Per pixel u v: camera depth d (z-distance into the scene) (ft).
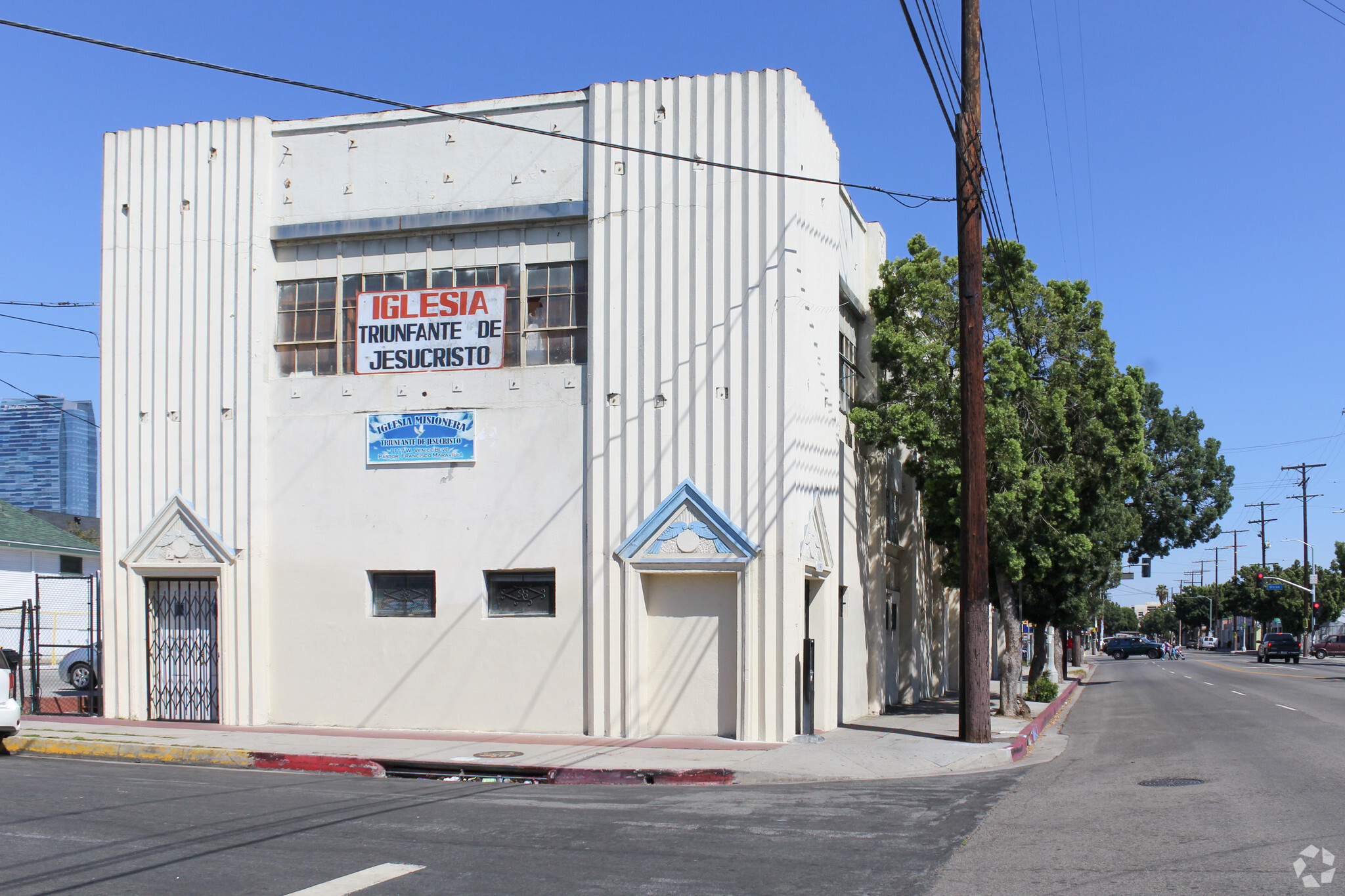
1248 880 24.56
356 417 59.11
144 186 62.34
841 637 63.52
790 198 53.67
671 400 54.44
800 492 53.98
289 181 61.00
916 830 31.53
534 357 57.82
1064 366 68.64
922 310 67.26
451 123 59.21
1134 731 63.00
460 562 57.16
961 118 52.31
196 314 61.00
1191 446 154.51
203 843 29.43
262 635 58.75
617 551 54.34
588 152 57.06
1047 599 81.15
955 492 65.36
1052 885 24.67
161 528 60.18
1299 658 222.07
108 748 50.42
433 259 59.36
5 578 111.86
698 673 53.93
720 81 54.95
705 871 26.30
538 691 55.52
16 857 27.84
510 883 25.18
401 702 57.11
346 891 24.43
